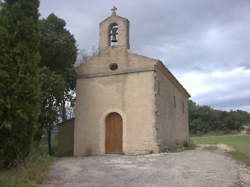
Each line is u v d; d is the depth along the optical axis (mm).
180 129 22062
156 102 15227
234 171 8781
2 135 8023
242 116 61906
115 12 17266
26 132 8312
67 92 17156
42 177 7461
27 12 9164
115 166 9742
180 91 23281
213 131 57312
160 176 7945
